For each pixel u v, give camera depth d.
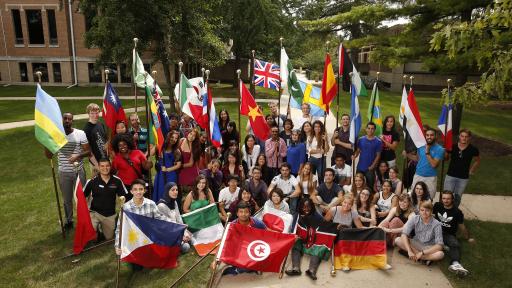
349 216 6.92
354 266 6.42
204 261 6.51
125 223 5.81
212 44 19.14
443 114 8.47
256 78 11.47
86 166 11.28
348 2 30.73
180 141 8.32
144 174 8.37
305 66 50.28
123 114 8.52
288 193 7.86
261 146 9.75
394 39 14.18
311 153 8.96
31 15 30.91
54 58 31.42
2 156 12.54
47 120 6.55
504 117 20.38
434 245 6.51
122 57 17.09
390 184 7.48
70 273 6.11
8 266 6.27
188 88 8.52
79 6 18.22
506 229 7.73
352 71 8.60
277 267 5.70
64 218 7.91
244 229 5.78
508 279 6.10
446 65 12.09
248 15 24.44
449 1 12.51
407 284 5.98
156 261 6.13
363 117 19.08
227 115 9.95
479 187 10.05
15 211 8.27
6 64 31.86
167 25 17.09
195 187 7.48
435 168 7.73
